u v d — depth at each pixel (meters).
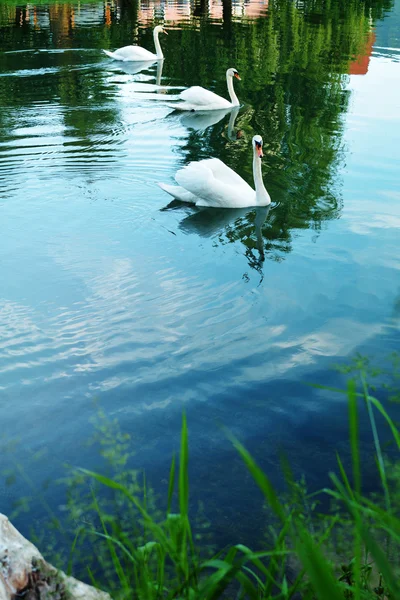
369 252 9.11
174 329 7.15
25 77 21.06
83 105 17.86
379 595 3.36
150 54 24.19
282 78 21.33
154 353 6.69
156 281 8.33
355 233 9.83
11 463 5.13
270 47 26.17
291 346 6.77
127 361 6.55
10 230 10.05
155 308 7.62
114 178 12.40
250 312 7.50
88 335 7.04
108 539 3.23
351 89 19.73
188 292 8.01
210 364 6.48
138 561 3.09
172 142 14.67
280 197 11.56
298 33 28.92
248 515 4.55
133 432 5.50
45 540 4.29
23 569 3.41
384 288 8.02
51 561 4.10
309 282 8.22
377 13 35.03
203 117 16.97
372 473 4.95
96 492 4.76
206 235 9.89
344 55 24.72
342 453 5.21
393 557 3.67
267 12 34.69
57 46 26.36
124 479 4.19
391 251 9.12
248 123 16.41
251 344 6.82
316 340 6.88
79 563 4.05
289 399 5.93
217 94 19.58
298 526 2.30
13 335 7.05
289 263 8.80
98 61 23.89
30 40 27.36
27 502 4.68
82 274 8.52
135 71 22.47
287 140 14.95
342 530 4.00
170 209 11.05
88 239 9.73
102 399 5.96
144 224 10.35
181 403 5.89
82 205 11.10
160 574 2.95
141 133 15.33
